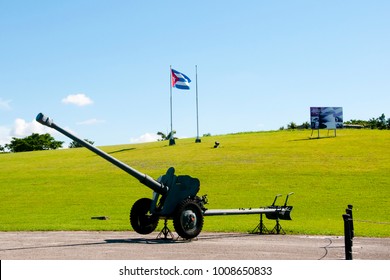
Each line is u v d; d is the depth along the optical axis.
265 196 41.84
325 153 67.31
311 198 40.56
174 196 18.44
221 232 22.53
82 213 33.38
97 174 58.72
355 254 15.77
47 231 22.64
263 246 17.30
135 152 79.25
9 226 24.75
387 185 46.16
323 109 86.31
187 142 90.38
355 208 35.91
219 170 57.22
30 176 59.19
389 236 21.23
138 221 19.48
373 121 133.75
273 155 67.25
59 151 93.56
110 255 15.01
